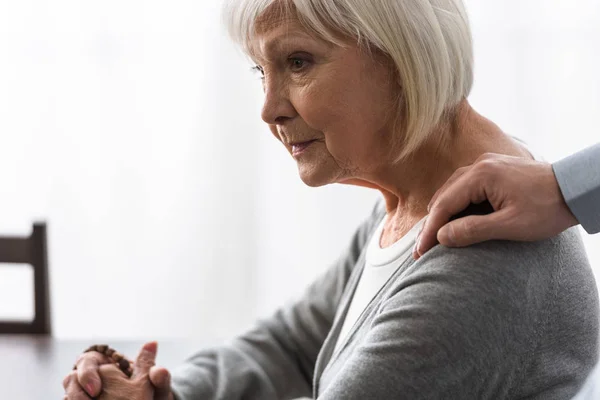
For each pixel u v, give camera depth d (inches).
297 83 31.1
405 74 30.3
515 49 98.8
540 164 29.7
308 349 45.4
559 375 30.3
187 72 106.5
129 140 108.2
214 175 107.3
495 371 28.4
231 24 32.0
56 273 110.7
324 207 105.1
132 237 109.4
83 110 108.4
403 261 33.8
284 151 105.7
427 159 33.4
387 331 28.7
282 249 106.6
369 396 27.9
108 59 107.3
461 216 30.4
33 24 107.3
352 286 38.8
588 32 97.6
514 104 99.3
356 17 29.4
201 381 43.7
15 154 109.6
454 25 31.4
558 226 28.9
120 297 110.3
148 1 105.9
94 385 39.8
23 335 63.8
